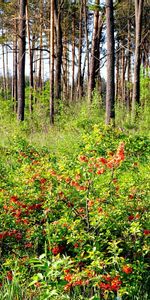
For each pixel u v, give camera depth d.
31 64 26.05
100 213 4.76
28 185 5.68
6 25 30.83
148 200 5.48
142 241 4.93
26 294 4.46
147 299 4.55
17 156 8.81
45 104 21.12
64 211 5.10
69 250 4.91
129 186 5.70
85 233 4.65
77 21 38.03
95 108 17.80
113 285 3.97
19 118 20.12
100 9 21.34
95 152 5.46
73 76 39.03
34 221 5.42
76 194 5.14
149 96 23.91
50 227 5.00
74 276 3.88
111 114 15.46
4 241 5.39
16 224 5.42
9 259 4.96
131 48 42.00
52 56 21.19
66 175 5.21
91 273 3.98
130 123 16.52
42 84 39.78
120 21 37.91
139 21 20.75
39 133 17.02
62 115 19.23
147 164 8.49
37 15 30.00
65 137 13.45
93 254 4.09
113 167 5.03
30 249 5.32
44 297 3.53
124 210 5.04
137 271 4.34
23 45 20.36
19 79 20.38
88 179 4.88
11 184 6.24
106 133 8.86
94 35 23.64
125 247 4.97
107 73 15.47
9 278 4.68
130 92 44.12
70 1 31.73
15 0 29.62
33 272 4.99
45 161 6.80
